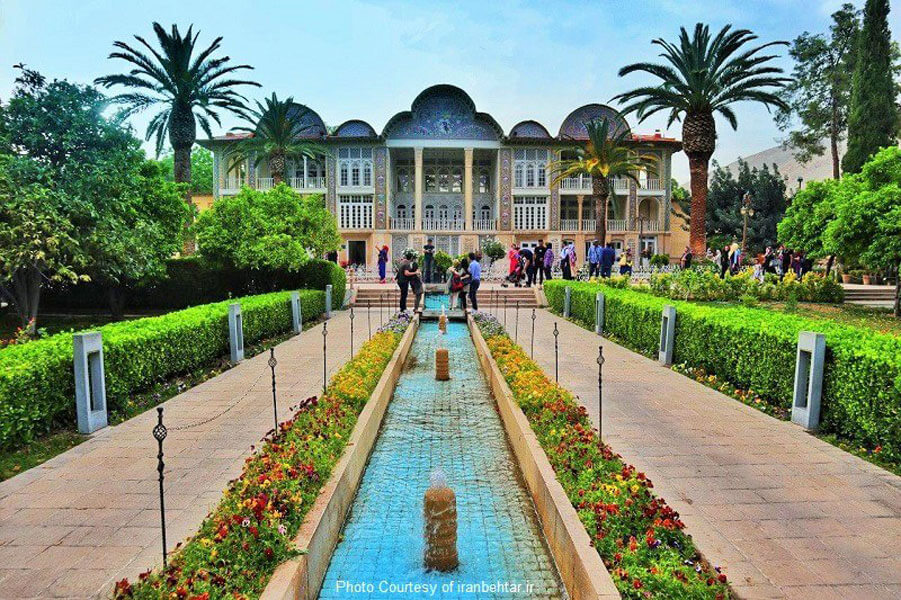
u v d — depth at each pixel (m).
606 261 22.23
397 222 40.78
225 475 5.12
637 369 9.75
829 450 5.76
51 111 12.78
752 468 5.27
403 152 42.38
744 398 7.66
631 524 3.53
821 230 17.27
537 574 3.80
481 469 5.62
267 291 19.84
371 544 4.19
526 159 40.28
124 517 4.32
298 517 3.62
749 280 17.83
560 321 16.94
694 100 22.61
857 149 27.66
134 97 23.14
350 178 39.97
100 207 12.89
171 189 17.02
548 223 40.50
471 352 12.21
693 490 4.78
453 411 7.66
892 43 29.98
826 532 4.07
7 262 10.77
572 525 3.62
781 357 7.05
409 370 10.34
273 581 3.02
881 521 4.24
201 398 7.85
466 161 40.09
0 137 12.13
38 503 4.57
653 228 40.91
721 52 22.16
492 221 41.12
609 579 3.03
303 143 35.44
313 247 19.30
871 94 27.22
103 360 6.65
